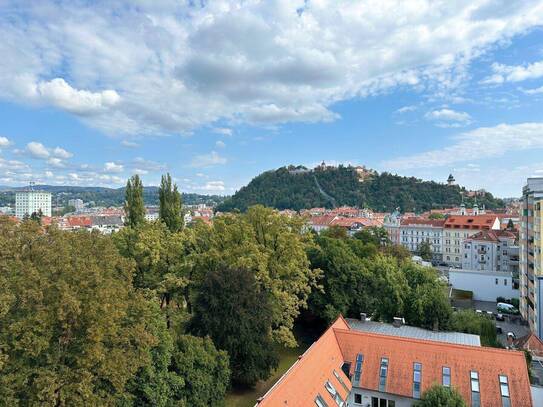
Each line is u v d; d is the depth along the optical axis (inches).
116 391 1116.5
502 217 6235.2
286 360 2023.9
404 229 6378.0
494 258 4682.6
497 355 1339.8
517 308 3280.0
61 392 957.8
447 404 1159.6
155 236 1998.0
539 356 2022.6
